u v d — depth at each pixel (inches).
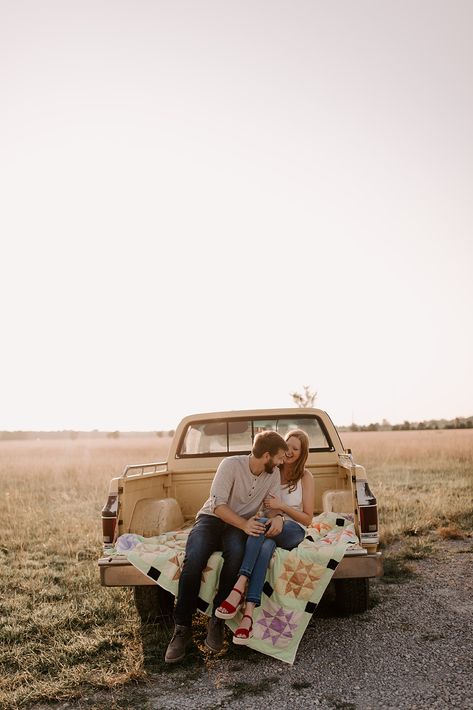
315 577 155.3
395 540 289.1
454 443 936.3
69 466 713.6
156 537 173.6
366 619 178.9
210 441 224.1
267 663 148.9
